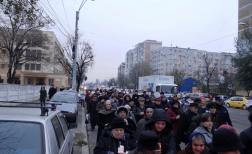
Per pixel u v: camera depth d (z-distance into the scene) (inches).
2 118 207.6
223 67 4343.0
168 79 1795.0
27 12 655.8
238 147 120.9
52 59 3122.5
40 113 232.5
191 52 5374.0
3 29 2046.0
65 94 877.8
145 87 2006.6
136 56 6018.7
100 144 233.3
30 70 4205.2
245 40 2337.6
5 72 3796.8
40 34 2245.3
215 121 407.5
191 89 2038.6
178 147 375.9
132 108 500.1
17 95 1547.7
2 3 629.9
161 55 5408.5
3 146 191.0
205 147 217.3
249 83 2310.5
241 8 3720.5
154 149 144.8
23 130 200.4
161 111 245.4
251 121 227.1
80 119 1003.3
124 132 244.4
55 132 231.3
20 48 2236.7
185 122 373.4
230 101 2193.7
